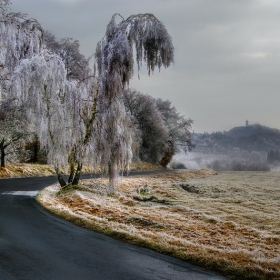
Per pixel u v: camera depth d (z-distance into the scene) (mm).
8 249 7531
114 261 7090
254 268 6828
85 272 6340
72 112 18359
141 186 28516
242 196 26547
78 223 10656
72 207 14195
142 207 17172
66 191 17672
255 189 30438
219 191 29141
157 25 18219
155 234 9594
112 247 8172
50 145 18219
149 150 61844
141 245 8453
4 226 9758
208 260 7242
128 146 19375
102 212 13391
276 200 24922
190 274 6535
